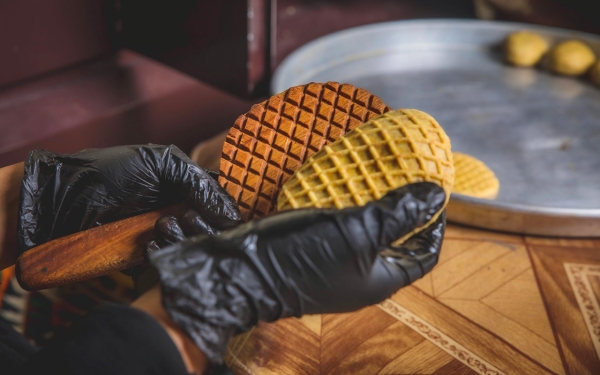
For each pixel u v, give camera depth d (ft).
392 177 1.45
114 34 4.00
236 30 3.20
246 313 1.33
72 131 3.73
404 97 3.77
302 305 1.35
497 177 2.99
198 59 3.54
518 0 5.17
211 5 3.22
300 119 1.60
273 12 3.22
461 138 3.35
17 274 1.54
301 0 5.61
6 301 3.05
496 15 5.47
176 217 1.58
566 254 2.20
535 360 1.78
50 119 3.68
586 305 1.97
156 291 1.40
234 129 1.62
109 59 4.09
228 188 1.59
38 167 1.66
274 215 1.37
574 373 1.75
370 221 1.33
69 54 3.83
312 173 1.50
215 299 1.30
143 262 1.54
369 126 1.53
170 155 1.62
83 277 1.53
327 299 1.36
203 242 1.33
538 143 3.31
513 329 1.88
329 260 1.33
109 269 1.53
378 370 1.75
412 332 1.86
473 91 3.88
